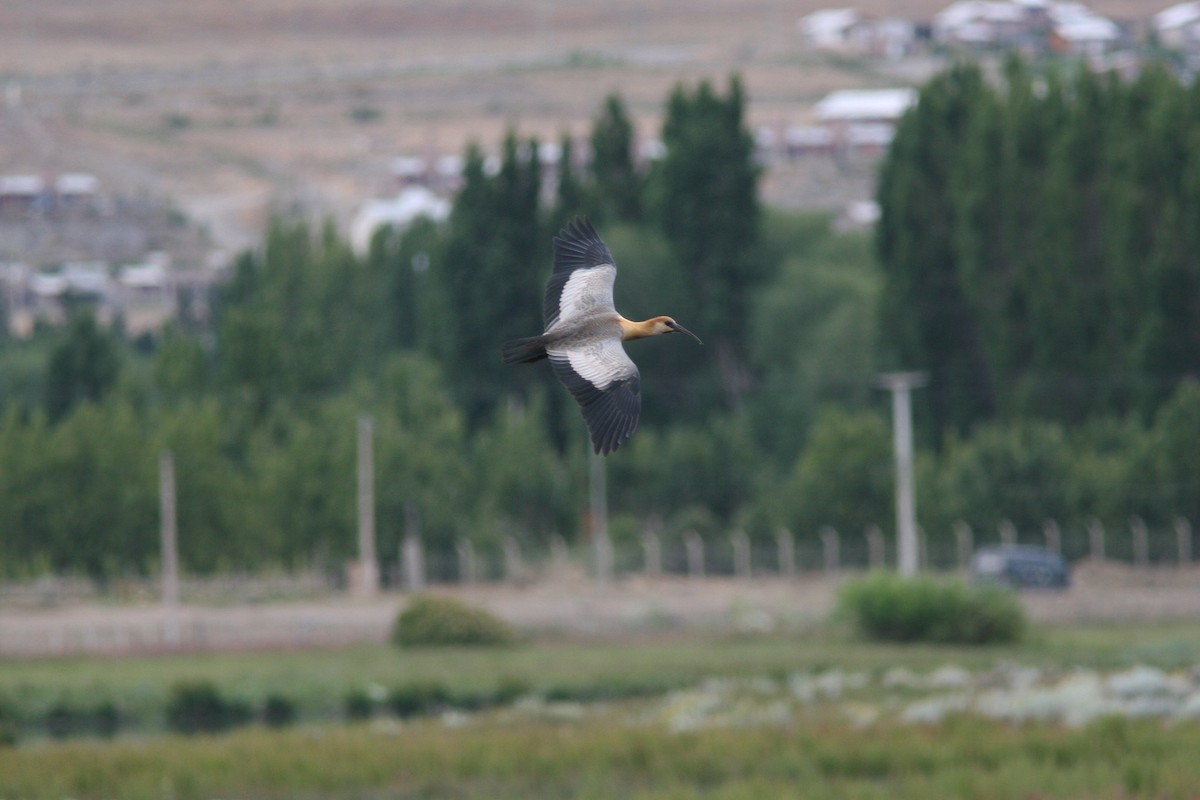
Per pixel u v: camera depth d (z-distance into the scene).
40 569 74.12
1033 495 76.88
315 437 80.06
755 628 58.50
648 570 75.88
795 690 39.66
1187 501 76.19
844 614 56.75
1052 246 83.19
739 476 86.94
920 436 90.44
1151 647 49.28
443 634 54.41
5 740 35.94
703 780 26.86
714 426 88.69
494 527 80.00
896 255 91.06
